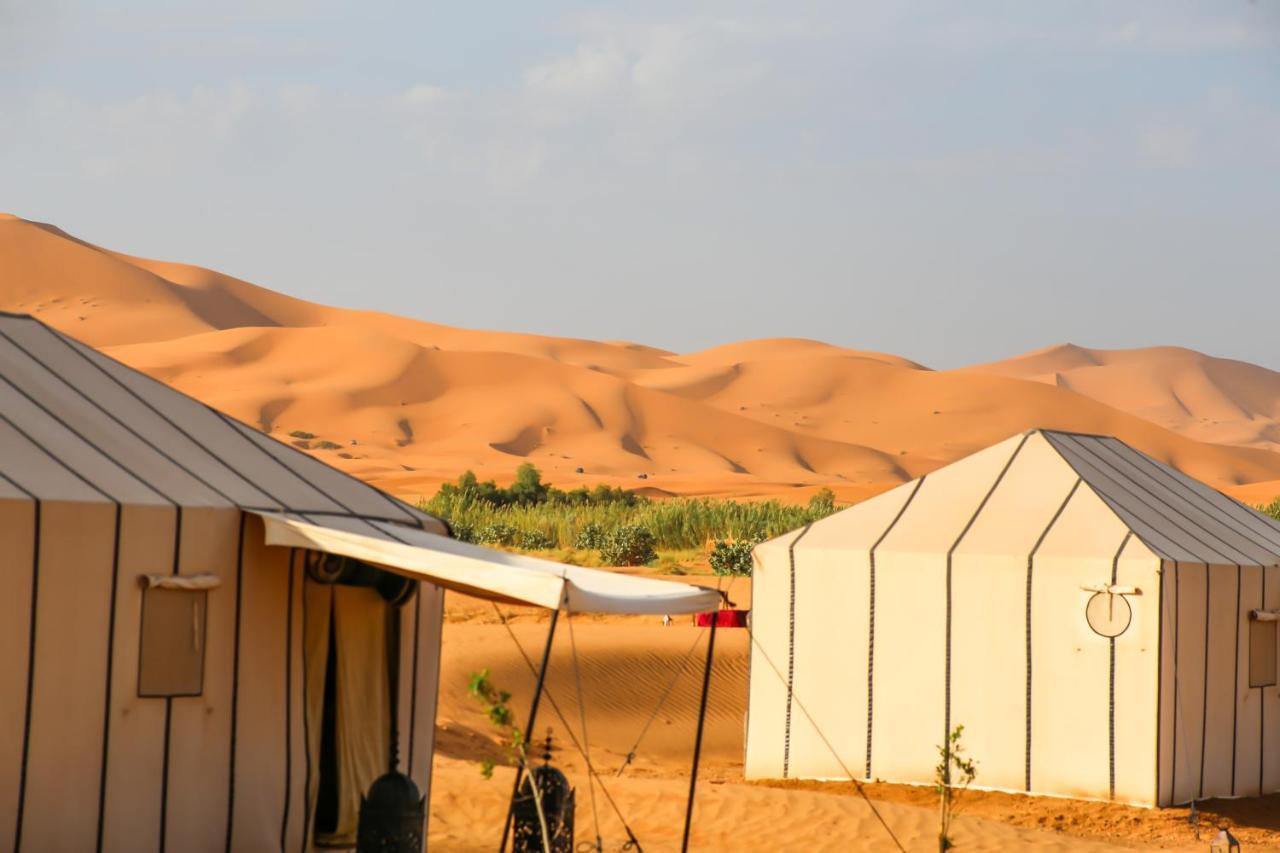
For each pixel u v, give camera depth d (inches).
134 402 1008.9
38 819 822.5
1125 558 1352.1
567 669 1978.3
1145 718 1332.4
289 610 960.3
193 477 944.3
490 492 6663.4
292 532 902.4
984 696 1403.8
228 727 919.0
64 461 876.6
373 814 890.7
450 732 1616.6
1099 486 1462.8
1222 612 1414.9
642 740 1744.6
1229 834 1114.7
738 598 2659.9
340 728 1003.9
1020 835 1207.6
